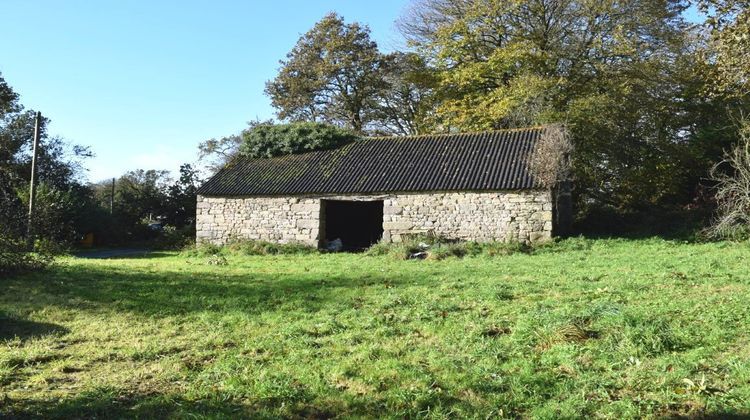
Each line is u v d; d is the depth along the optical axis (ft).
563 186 60.90
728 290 25.57
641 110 76.89
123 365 18.43
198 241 69.46
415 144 69.56
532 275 34.60
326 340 20.92
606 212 73.05
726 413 12.80
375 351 19.03
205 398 15.16
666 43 78.59
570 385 15.01
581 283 29.94
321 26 111.14
